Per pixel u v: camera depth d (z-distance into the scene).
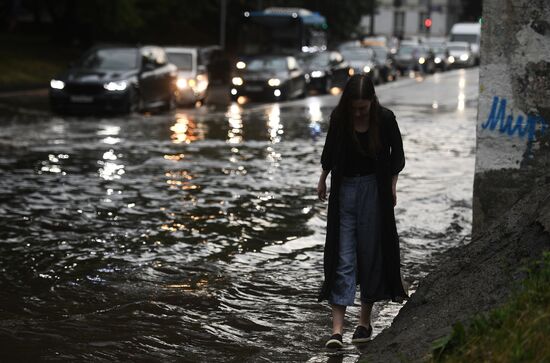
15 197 24.39
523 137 16.52
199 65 63.72
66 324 13.85
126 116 51.56
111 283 16.16
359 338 13.02
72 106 51.00
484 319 9.80
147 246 18.97
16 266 17.22
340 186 12.53
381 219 12.50
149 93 54.41
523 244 12.00
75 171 29.23
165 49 63.53
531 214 12.63
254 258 18.16
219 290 15.84
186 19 111.44
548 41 16.20
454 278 12.40
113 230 20.47
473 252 12.66
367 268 12.65
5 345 12.85
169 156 33.53
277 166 31.20
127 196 24.81
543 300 9.73
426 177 28.78
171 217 22.02
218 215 22.33
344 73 82.81
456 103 63.31
